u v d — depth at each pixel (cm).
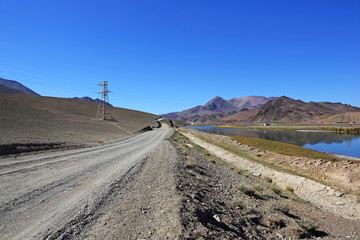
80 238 418
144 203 633
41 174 948
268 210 846
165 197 677
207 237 453
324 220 933
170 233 437
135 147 2525
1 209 536
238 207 787
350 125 14275
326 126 14612
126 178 952
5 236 405
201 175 1282
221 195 916
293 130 13900
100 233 442
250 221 684
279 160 2420
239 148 3647
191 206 606
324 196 1393
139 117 13175
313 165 1961
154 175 1040
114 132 5384
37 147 1739
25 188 730
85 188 762
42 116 5566
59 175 946
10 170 990
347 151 4888
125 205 612
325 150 5050
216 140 5025
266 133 11762
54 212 535
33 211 537
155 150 2266
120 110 13700
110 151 2008
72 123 5388
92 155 1666
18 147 1577
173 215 521
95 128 5381
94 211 556
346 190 1369
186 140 5122
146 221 506
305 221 816
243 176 1678
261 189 1182
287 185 1633
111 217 525
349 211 1162
